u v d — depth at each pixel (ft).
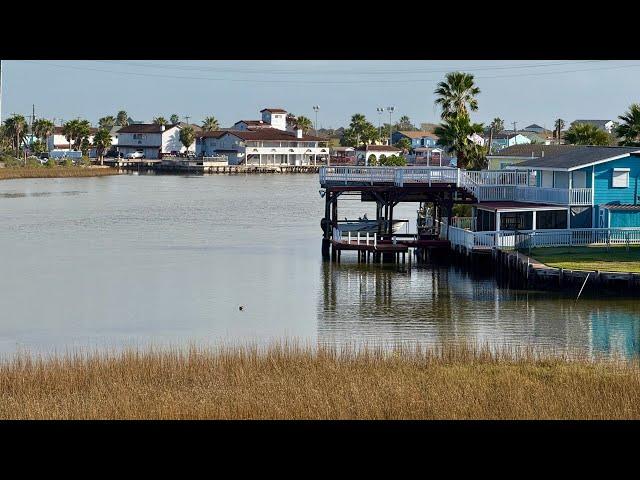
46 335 349.61
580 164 509.35
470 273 484.74
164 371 262.67
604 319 371.56
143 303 408.05
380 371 266.36
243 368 266.36
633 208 503.20
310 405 232.32
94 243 598.75
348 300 416.46
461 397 238.89
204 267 504.02
